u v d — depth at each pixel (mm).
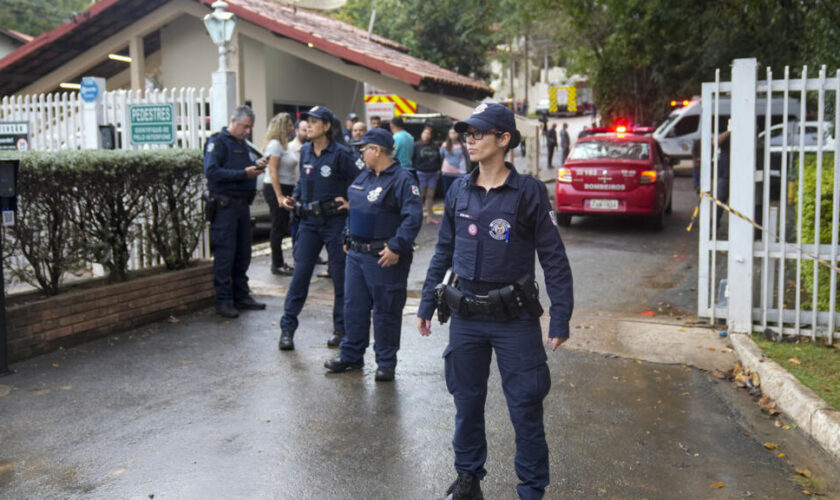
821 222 6520
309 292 8656
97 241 6629
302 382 5613
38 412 4980
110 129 8969
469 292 3617
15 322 5914
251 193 7543
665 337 6699
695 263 10297
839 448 4328
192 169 7590
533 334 3582
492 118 3504
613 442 4598
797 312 6480
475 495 3760
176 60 16984
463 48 28812
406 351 6410
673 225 13828
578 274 9656
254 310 7711
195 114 8617
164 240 7422
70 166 6195
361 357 5910
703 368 5949
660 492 3986
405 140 13156
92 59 16797
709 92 6715
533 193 3545
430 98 16219
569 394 5395
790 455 4434
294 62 17312
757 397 5340
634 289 8797
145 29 16250
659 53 22844
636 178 12609
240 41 15898
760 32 18703
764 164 6512
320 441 4578
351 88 19750
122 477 4102
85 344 6441
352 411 5055
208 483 4047
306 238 6328
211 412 5016
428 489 4000
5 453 4379
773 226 6566
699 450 4492
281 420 4891
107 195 6633
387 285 5523
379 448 4484
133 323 6918
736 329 6664
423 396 5344
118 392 5359
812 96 10047
